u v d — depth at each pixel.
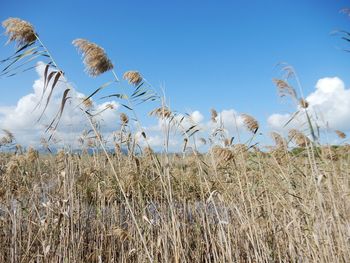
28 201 2.97
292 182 2.38
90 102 2.57
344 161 2.73
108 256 2.76
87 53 1.77
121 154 2.89
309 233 2.07
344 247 1.96
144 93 2.07
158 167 2.05
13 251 2.57
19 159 3.07
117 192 2.82
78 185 3.05
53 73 1.68
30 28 1.74
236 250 2.23
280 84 2.00
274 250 2.32
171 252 2.38
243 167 2.19
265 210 2.43
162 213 2.32
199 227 2.59
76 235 2.71
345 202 2.27
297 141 2.22
